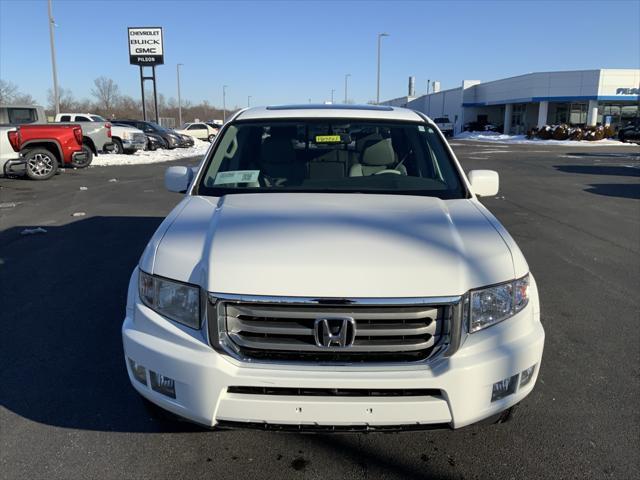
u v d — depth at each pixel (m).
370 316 2.32
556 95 46.72
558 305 5.06
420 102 83.69
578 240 7.79
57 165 14.70
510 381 2.51
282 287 2.32
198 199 3.29
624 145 37.56
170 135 29.17
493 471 2.71
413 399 2.34
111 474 2.66
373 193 3.37
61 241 7.39
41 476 2.63
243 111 4.21
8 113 19.09
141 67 41.41
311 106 4.32
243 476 2.66
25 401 3.31
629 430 3.05
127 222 8.76
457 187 3.50
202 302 2.41
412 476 2.67
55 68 27.52
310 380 2.30
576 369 3.78
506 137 48.78
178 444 2.90
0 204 10.51
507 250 2.64
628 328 4.52
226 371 2.33
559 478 2.65
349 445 2.91
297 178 3.57
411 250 2.49
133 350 2.54
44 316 4.65
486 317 2.46
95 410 3.22
